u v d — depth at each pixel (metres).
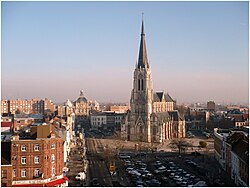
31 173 101.94
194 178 128.38
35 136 106.31
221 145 154.00
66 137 149.50
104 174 136.38
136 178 128.38
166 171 141.75
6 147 104.06
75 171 139.12
